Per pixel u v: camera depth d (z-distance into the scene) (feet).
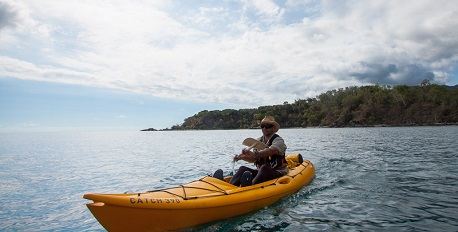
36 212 21.85
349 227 16.78
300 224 17.38
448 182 26.63
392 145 67.51
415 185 25.73
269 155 22.38
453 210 19.04
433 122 323.78
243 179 20.84
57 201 24.86
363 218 18.10
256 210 19.31
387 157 44.60
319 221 17.78
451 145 64.28
